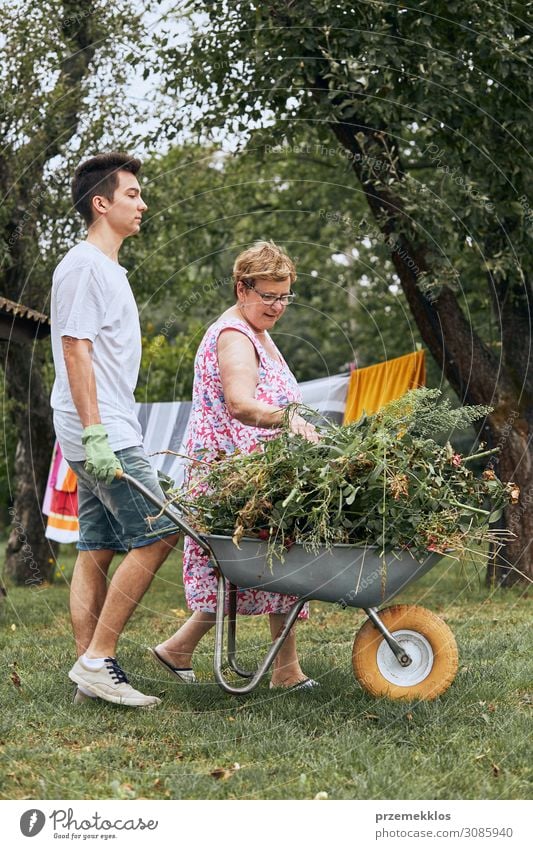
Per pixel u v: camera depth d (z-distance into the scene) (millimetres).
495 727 3631
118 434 3895
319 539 3467
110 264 4031
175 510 3920
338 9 7441
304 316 17734
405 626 3906
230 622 4211
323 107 7719
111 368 3945
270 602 4262
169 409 9289
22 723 3689
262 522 3607
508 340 8625
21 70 8469
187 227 13023
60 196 8891
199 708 4004
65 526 9117
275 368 4191
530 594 7949
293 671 4332
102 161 4125
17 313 6816
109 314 3928
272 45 7668
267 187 14266
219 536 3629
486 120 7770
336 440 3629
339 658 4949
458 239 8508
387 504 3498
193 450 4180
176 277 13141
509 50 7156
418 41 7414
